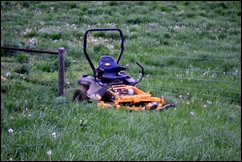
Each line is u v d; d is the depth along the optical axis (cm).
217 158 1209
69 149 1167
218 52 2986
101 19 3800
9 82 1894
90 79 1753
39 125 1334
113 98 1650
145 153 1177
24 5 4391
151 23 3744
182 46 3112
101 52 2744
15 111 1543
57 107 1520
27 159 1119
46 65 2383
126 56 2686
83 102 1612
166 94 1992
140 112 1552
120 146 1209
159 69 2453
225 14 4322
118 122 1416
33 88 1831
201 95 2023
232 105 1930
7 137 1211
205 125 1529
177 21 3934
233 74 2409
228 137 1418
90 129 1345
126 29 3456
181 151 1206
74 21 3734
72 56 2675
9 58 2530
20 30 3350
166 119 1499
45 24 3634
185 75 2348
